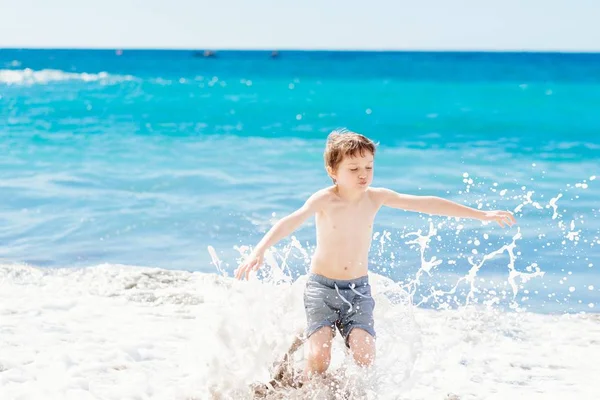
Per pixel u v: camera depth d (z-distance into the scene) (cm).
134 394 402
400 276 680
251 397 395
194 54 7650
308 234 845
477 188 1107
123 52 8594
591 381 454
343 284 425
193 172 1314
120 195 1113
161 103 2900
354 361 402
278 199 1066
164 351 487
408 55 7731
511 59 6738
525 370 475
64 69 5725
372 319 421
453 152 1571
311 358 405
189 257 789
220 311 432
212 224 925
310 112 2561
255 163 1426
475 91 3456
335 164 439
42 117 2364
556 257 745
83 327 540
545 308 615
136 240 861
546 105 2703
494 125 2117
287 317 438
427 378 455
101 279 690
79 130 2017
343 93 3403
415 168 1339
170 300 623
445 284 665
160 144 1733
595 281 679
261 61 6731
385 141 1791
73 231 902
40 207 1034
